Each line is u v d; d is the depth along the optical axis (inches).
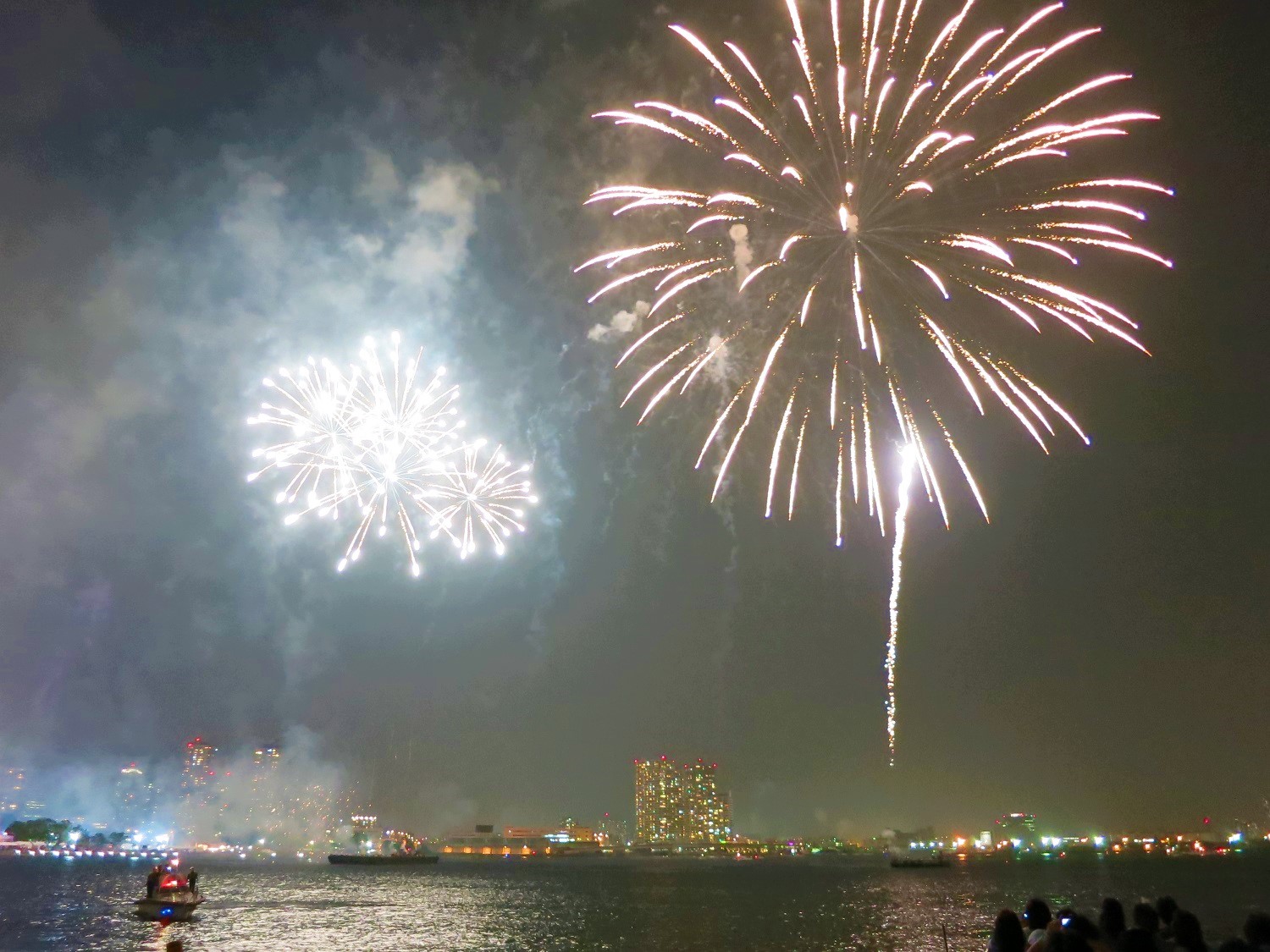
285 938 2741.1
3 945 2496.3
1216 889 5029.5
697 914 3730.3
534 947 2571.4
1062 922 696.4
